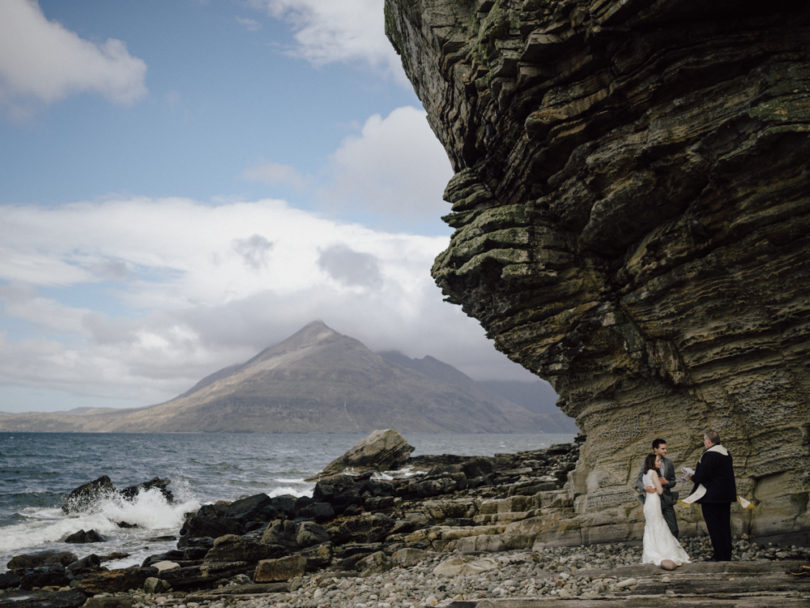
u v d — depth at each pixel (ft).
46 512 101.45
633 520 46.26
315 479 155.02
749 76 35.76
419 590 39.47
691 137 37.40
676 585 29.50
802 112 33.17
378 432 164.96
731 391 40.68
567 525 49.32
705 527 43.09
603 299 47.80
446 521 62.44
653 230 43.11
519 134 47.52
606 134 41.70
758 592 26.86
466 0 52.11
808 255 36.04
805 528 37.11
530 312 50.29
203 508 82.07
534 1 40.91
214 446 454.40
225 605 42.73
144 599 45.75
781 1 34.45
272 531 62.44
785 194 35.40
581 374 50.29
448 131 59.67
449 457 156.25
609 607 26.32
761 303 38.65
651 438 46.57
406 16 57.26
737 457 40.96
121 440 586.45
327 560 54.90
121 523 91.20
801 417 37.93
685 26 36.27
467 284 54.19
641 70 38.42
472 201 55.93
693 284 41.16
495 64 43.86
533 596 32.45
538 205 49.03
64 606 44.09
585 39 39.24
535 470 102.53
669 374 43.75
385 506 79.25
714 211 38.42
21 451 282.77
